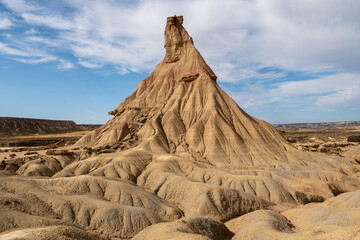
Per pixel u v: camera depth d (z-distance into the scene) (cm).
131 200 5606
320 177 7888
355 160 10962
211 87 11788
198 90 11800
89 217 4791
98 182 6022
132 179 7156
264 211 5303
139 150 8650
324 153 11319
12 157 8788
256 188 6738
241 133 10431
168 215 5469
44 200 4909
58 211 4744
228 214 5659
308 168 8719
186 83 12512
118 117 12081
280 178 7538
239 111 11431
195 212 5638
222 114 10975
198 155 9181
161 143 9656
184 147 9650
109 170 7269
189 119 10975
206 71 12550
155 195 6159
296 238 3516
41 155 8575
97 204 4991
